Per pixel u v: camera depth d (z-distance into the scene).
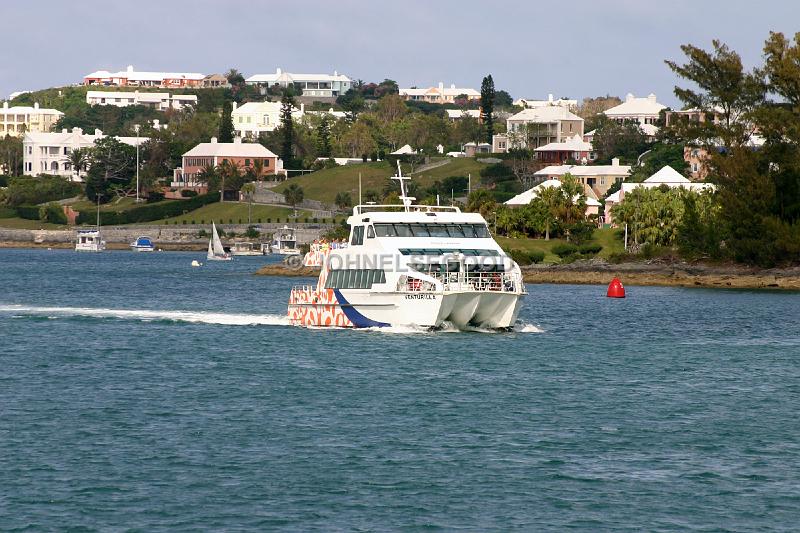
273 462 146.12
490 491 135.12
